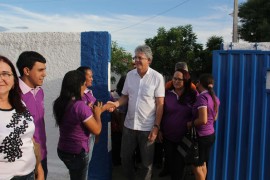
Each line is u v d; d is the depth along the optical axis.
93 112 3.41
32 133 2.32
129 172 4.28
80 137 3.21
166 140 4.23
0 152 2.10
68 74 3.20
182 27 20.27
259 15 21.61
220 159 4.42
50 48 4.52
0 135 2.09
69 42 4.48
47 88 4.54
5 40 4.59
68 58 4.50
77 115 3.12
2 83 2.16
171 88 4.30
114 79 20.52
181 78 4.08
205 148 3.96
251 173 4.28
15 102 2.25
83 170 3.32
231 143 4.36
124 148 4.17
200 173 4.04
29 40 4.55
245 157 4.30
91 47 4.44
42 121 3.12
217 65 4.34
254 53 4.20
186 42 20.19
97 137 4.33
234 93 4.32
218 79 4.34
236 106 4.32
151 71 4.03
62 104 3.18
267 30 20.44
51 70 4.52
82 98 3.44
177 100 4.14
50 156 4.53
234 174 4.33
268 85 4.16
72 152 3.23
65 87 3.19
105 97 4.45
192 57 19.25
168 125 4.16
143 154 4.05
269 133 4.21
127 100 4.23
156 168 5.66
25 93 2.95
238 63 4.28
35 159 2.41
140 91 3.99
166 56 19.70
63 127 3.24
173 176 4.24
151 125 4.03
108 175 4.50
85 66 4.18
